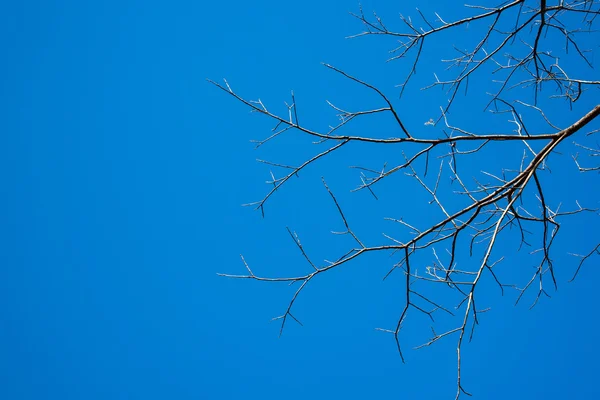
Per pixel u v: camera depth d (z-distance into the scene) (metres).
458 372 3.54
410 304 3.85
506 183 3.84
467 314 3.65
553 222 3.96
